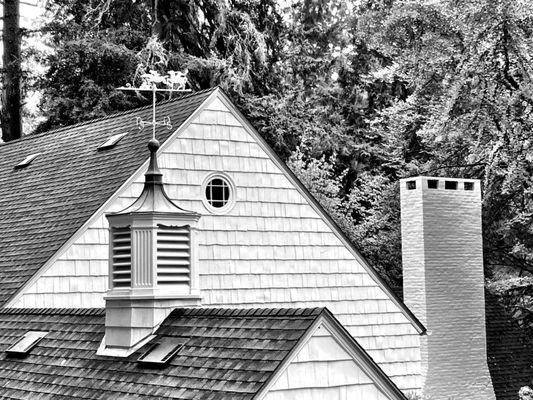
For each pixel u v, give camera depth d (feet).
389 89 107.76
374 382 35.01
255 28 94.63
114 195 52.90
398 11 68.18
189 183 55.01
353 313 59.57
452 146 76.33
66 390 39.09
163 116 57.93
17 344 45.57
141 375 36.88
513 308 79.36
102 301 52.80
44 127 94.68
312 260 58.65
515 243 77.25
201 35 96.37
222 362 34.55
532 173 65.16
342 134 104.17
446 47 67.21
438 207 66.03
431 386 63.62
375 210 89.15
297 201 58.70
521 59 63.31
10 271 53.16
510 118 63.77
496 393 69.56
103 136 62.64
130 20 95.86
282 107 95.71
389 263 87.04
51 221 55.62
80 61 91.45
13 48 100.78
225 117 56.80
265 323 35.40
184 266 41.11
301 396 33.19
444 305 65.41
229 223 56.08
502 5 62.39
